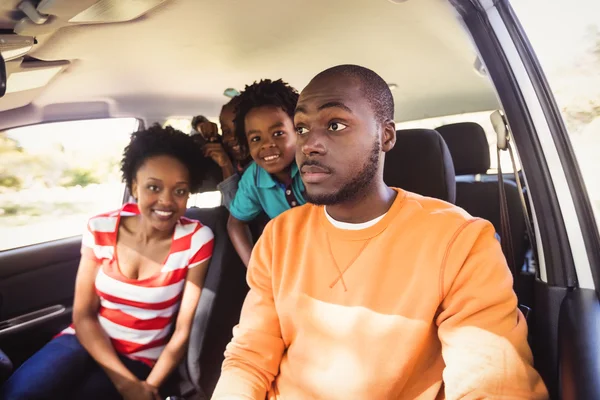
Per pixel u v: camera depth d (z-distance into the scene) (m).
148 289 1.68
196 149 1.77
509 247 1.37
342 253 1.09
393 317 1.00
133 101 2.28
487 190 2.13
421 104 2.82
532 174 1.19
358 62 2.21
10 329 1.95
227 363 1.19
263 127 1.70
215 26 1.64
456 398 0.91
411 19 1.71
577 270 1.17
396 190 1.15
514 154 1.30
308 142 1.02
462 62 2.22
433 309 0.98
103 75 1.92
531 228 1.31
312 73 2.28
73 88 1.95
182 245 1.69
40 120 2.01
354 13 1.66
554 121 1.20
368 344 1.00
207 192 2.37
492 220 2.10
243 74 2.20
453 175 1.62
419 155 1.59
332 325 1.05
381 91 1.07
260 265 1.25
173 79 2.15
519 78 1.20
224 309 1.70
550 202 1.18
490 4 1.21
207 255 1.71
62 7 1.13
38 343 2.09
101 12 1.27
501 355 0.90
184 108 2.52
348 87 1.02
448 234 1.00
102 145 2.43
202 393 1.65
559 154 1.18
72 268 2.31
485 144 2.30
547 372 1.17
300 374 1.09
